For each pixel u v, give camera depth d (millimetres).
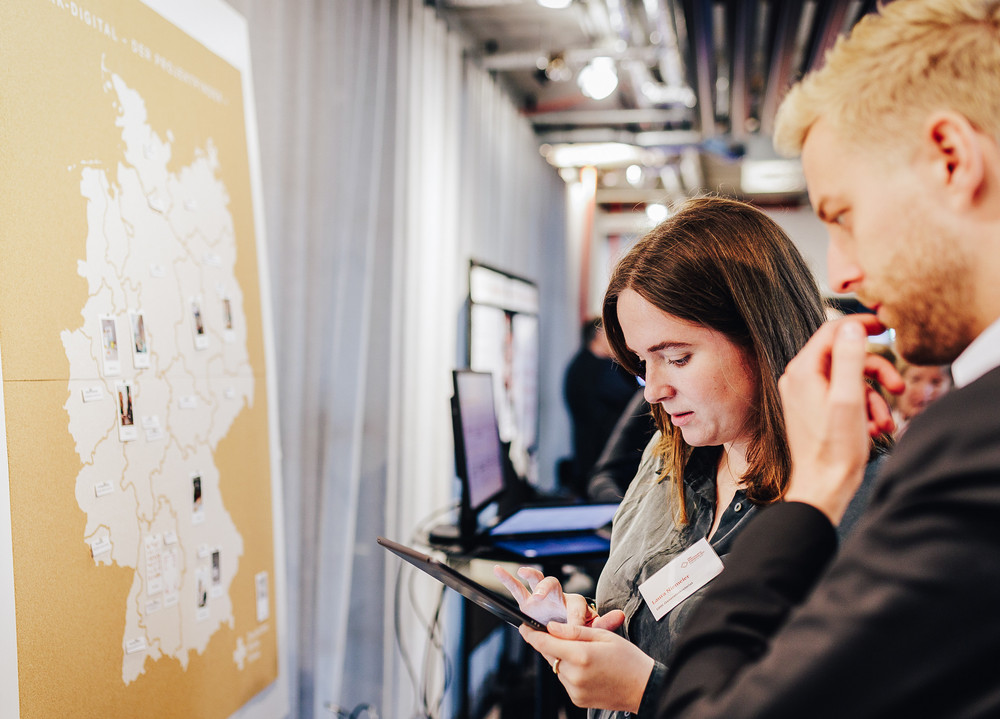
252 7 2139
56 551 1053
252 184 1644
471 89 4043
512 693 3098
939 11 507
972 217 484
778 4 3285
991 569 399
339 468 2727
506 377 4023
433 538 1904
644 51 3910
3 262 991
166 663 1275
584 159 5672
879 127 517
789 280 906
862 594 438
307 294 2463
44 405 1043
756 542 581
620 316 980
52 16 1087
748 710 462
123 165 1218
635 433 2420
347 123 2725
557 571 1845
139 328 1243
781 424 867
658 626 965
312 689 2445
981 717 401
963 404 441
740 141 5195
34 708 1008
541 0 3072
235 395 1527
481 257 4227
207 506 1412
